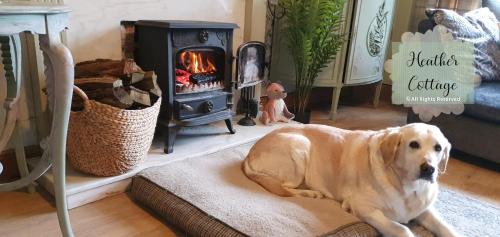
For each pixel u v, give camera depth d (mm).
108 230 1433
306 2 2498
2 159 1682
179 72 1962
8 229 1397
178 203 1481
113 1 1903
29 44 1664
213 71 2125
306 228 1343
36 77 1701
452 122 2381
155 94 1745
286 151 1633
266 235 1291
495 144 2184
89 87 1646
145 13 2051
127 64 1765
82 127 1527
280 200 1543
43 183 1670
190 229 1392
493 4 3004
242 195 1559
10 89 1411
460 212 1677
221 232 1319
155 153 1927
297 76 2736
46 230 1404
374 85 3648
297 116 2801
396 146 1325
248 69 2354
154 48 1882
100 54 1917
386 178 1368
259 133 2330
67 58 1096
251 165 1729
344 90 3801
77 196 1555
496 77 2623
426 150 1277
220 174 1747
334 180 1562
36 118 1772
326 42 2650
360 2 2775
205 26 1909
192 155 1947
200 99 1989
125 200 1656
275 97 2557
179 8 2203
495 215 1672
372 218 1364
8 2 1131
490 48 2615
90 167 1611
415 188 1333
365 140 1507
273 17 2809
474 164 2305
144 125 1617
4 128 1410
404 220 1420
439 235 1416
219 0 2406
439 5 3404
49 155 1273
